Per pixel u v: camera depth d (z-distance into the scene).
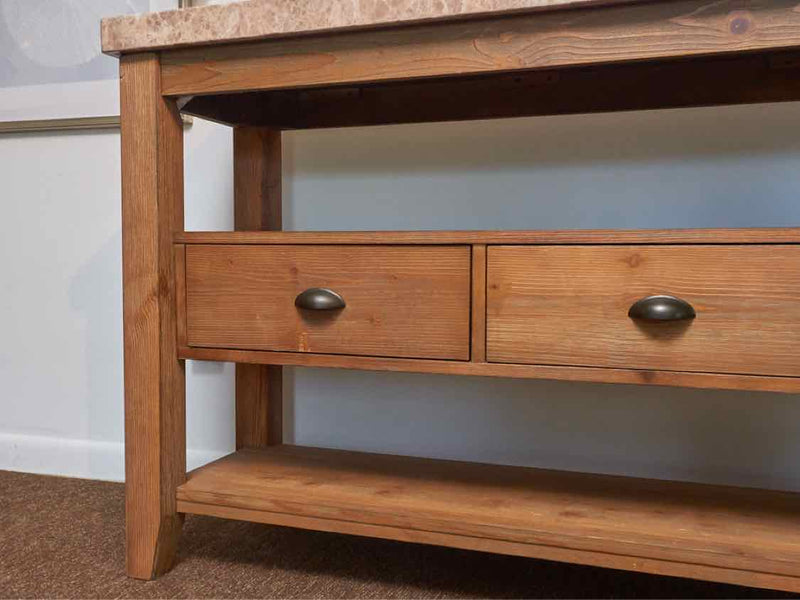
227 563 1.09
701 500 1.00
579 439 1.32
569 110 1.19
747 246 0.80
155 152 1.00
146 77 1.00
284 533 1.22
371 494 1.01
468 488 1.04
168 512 1.04
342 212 1.43
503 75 1.17
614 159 1.29
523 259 0.88
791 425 1.22
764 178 1.22
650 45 0.80
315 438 1.46
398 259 0.92
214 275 1.01
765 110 1.22
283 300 0.98
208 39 0.95
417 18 0.86
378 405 1.42
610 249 0.85
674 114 1.25
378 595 0.99
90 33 1.51
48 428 1.62
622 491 1.03
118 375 1.56
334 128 1.40
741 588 1.02
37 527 1.24
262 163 1.31
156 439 1.02
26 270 1.61
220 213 1.48
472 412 1.37
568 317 0.87
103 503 1.38
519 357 0.89
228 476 1.09
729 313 0.81
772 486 1.23
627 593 1.00
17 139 1.59
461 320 0.90
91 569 1.07
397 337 0.93
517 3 0.82
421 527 0.94
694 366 0.83
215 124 1.47
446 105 1.24
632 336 0.85
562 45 0.83
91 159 1.55
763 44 0.77
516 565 1.10
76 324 1.58
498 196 1.34
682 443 1.27
